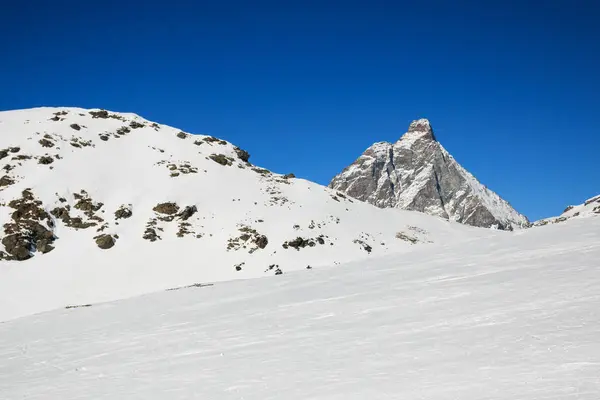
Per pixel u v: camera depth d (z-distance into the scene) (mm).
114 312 33312
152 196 87688
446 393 10852
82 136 103688
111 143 105188
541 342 13695
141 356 20078
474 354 13648
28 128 101125
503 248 35312
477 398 10234
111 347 22828
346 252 79000
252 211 87250
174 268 68562
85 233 76250
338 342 17672
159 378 16078
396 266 35875
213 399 12945
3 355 24094
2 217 74812
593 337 13438
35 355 23266
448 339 15680
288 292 31594
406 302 22922
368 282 30812
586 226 39875
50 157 91688
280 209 90312
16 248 68688
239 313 26922
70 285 61688
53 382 17547
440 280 27234
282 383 13609
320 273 38344
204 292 36719
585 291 19203
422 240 94375
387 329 18484
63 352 23203
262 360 16594
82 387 16234
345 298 26547
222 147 118375
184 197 88125
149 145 107500
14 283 61562
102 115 116875
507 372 11672
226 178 98875
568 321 15523
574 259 26594
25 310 54531
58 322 32156
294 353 16953
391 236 91938
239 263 71062
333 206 97875
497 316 17625
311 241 79812
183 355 19188
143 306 34250
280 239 78500
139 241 75375
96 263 68250
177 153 105812
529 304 18594
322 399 11742
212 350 19328
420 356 14352
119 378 16844
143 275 65938
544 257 28828
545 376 10977
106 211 82250
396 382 12258
